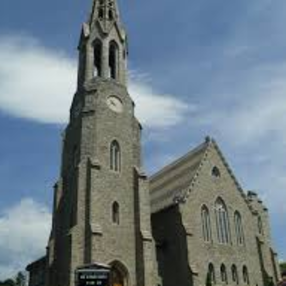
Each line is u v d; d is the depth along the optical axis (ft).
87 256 154.30
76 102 195.83
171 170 221.87
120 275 161.27
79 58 209.97
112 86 193.57
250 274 194.49
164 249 183.01
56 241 174.91
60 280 164.25
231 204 202.90
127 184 176.76
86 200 165.07
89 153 173.78
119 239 163.94
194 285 166.71
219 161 207.72
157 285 166.30
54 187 188.03
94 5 216.13
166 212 188.14
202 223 187.11
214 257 183.52
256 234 206.69
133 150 185.78
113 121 185.68
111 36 207.51
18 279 301.43
